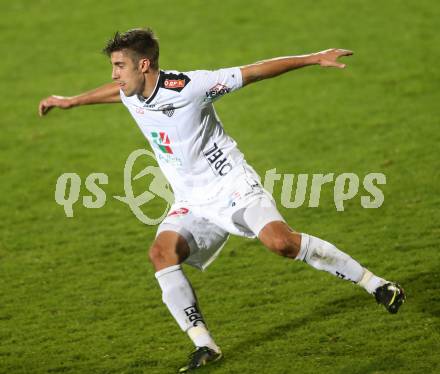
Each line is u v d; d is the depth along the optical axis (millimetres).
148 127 20812
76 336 23438
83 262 28953
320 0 57188
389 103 42406
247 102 44406
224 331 23109
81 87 47312
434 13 53375
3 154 40000
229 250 29016
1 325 24359
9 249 30391
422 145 37188
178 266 20688
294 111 42719
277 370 20547
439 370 19891
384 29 51688
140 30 20016
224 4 57594
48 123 43344
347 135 39250
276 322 23391
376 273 26219
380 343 21516
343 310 23703
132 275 27672
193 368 19875
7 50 52906
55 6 59000
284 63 20047
